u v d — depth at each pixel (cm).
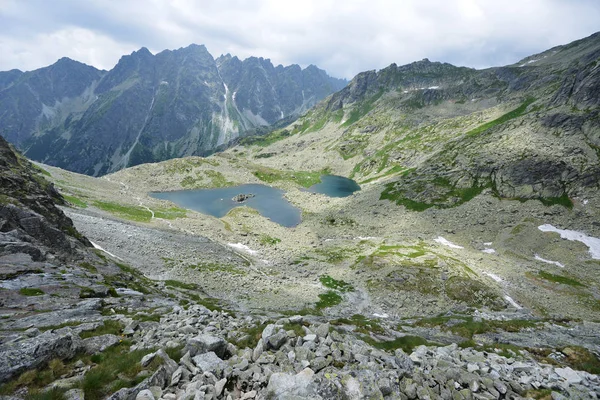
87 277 2886
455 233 10862
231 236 10581
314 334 1539
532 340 3506
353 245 10094
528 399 1330
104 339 1447
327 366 1246
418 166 18238
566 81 17575
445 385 1299
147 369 1148
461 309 6006
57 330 1438
